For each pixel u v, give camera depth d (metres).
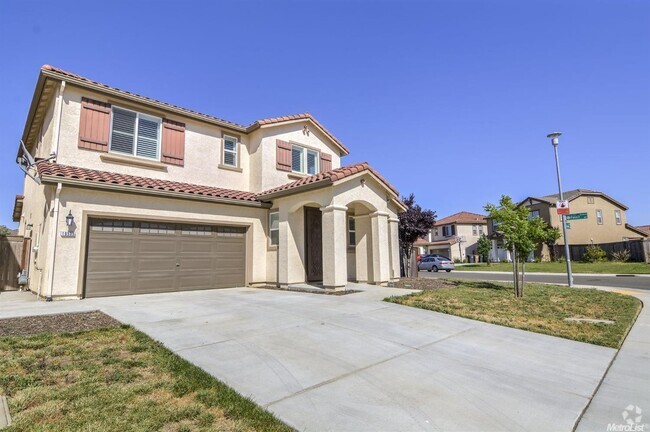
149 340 5.77
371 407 3.87
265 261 14.06
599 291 12.74
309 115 17.28
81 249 9.87
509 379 4.77
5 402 3.67
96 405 3.67
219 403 3.79
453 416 3.73
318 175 12.62
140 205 11.04
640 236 41.22
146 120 12.96
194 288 12.10
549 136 15.77
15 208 19.78
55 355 5.07
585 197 39.72
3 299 10.02
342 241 11.55
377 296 10.48
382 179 13.26
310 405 3.88
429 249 58.50
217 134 14.98
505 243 11.65
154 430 3.26
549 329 7.33
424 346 6.02
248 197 13.70
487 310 8.91
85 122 11.38
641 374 5.10
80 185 9.70
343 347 5.80
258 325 6.95
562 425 3.62
